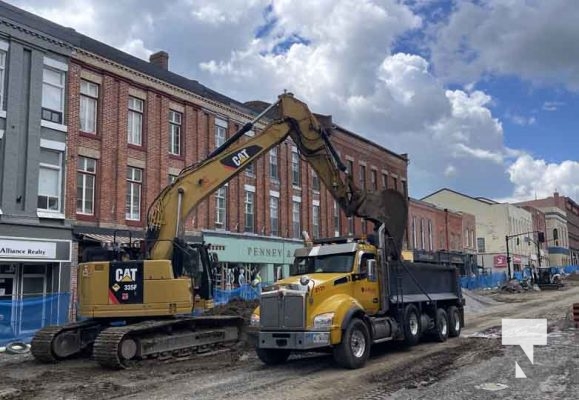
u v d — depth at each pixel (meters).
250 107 33.44
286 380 11.66
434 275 18.47
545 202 118.69
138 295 14.47
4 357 15.82
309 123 16.55
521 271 71.19
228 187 30.98
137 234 24.95
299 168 37.12
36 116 21.59
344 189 16.41
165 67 29.95
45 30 22.06
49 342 14.24
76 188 22.91
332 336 12.62
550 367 12.48
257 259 32.16
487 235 77.25
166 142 27.08
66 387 11.35
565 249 108.00
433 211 55.69
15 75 21.08
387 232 16.61
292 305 12.84
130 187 25.33
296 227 36.41
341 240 15.68
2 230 20.17
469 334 19.67
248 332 14.41
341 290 13.77
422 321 16.81
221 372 12.80
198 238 28.22
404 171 50.16
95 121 24.11
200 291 15.38
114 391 10.88
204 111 29.45
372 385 11.01
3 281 20.86
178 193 15.09
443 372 12.20
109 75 24.62
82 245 22.94
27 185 21.05
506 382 10.99
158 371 13.04
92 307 14.54
